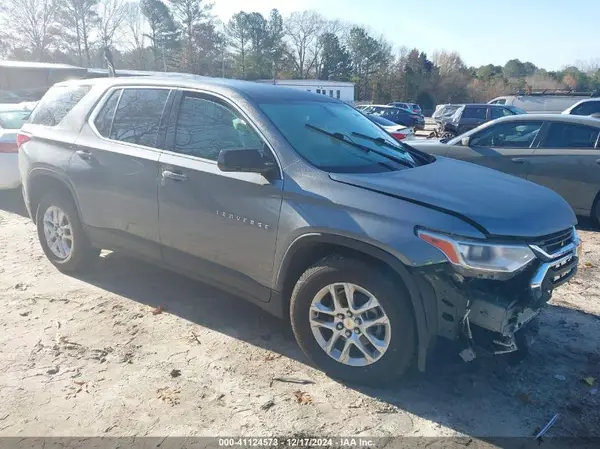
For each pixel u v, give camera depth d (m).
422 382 3.43
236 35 76.56
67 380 3.39
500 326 2.98
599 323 4.35
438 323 3.10
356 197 3.23
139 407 3.14
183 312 4.37
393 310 3.10
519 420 3.10
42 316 4.25
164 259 4.23
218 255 3.84
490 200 3.26
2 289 4.77
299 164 3.49
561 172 7.46
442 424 3.05
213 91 4.02
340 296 3.33
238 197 3.64
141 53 70.62
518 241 3.03
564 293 4.99
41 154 4.93
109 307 4.44
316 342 3.45
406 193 3.19
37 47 61.94
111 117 4.58
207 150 3.92
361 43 81.50
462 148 8.33
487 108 21.92
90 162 4.54
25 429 2.93
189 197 3.89
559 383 3.47
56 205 4.96
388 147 4.22
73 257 4.96
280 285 3.55
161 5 69.31
